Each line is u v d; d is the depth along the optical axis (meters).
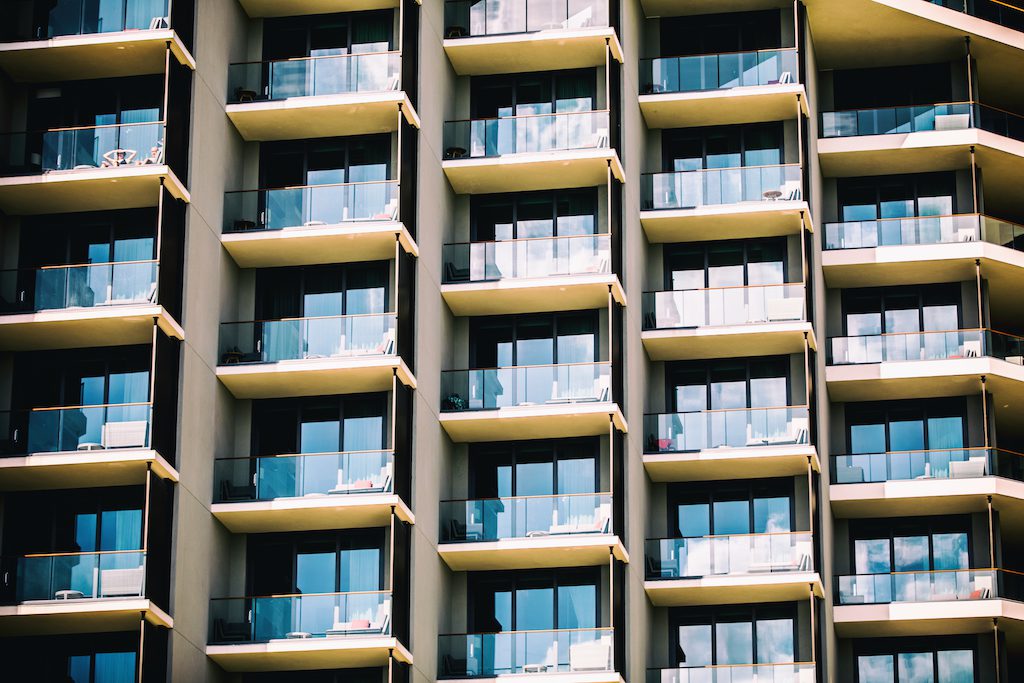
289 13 63.06
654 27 69.19
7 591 53.38
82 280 56.41
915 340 67.56
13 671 55.53
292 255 60.47
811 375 65.06
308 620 56.41
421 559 58.81
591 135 63.97
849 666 65.69
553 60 65.38
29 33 58.62
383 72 61.22
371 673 57.97
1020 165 69.94
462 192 65.00
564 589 61.38
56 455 54.72
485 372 62.22
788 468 64.31
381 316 59.19
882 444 68.06
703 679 61.84
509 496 62.53
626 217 64.12
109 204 58.38
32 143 58.41
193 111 58.25
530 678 58.88
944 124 69.31
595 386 61.69
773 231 66.56
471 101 65.94
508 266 63.06
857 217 70.19
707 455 63.78
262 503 57.09
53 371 58.19
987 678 65.06
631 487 62.06
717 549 63.00
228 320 59.56
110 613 53.16
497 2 65.44
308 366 58.31
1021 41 69.94
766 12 68.75
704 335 64.75
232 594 57.88
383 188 60.38
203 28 59.44
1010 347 67.94
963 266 68.31
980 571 64.81
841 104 71.31
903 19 68.88
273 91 61.28
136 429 54.81
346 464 57.88
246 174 61.78
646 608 63.00
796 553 62.50
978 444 67.50
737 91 66.50
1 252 58.50
